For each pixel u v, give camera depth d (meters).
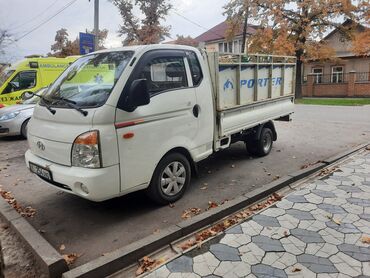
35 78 12.30
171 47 4.58
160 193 4.45
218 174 5.91
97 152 3.63
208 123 5.09
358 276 3.01
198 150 4.96
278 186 5.06
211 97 5.13
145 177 4.14
